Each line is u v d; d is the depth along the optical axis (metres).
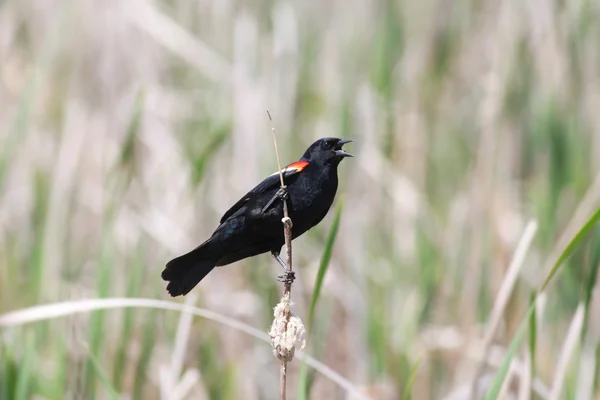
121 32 12.63
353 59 13.25
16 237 11.84
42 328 10.38
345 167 12.44
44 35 13.38
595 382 7.72
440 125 13.30
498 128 11.90
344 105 12.15
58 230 11.13
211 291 11.23
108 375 10.16
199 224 11.45
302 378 6.73
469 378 10.55
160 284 10.66
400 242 12.09
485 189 11.77
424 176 12.85
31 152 12.39
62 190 11.28
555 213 11.61
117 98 12.37
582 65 12.29
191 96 12.76
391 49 13.15
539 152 12.00
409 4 13.53
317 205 7.33
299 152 12.34
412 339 10.88
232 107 11.67
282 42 12.36
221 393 10.55
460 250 11.92
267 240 7.34
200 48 12.17
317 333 10.96
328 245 6.27
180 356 9.28
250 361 10.95
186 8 13.54
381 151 12.49
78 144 11.70
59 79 12.96
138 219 10.90
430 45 13.41
